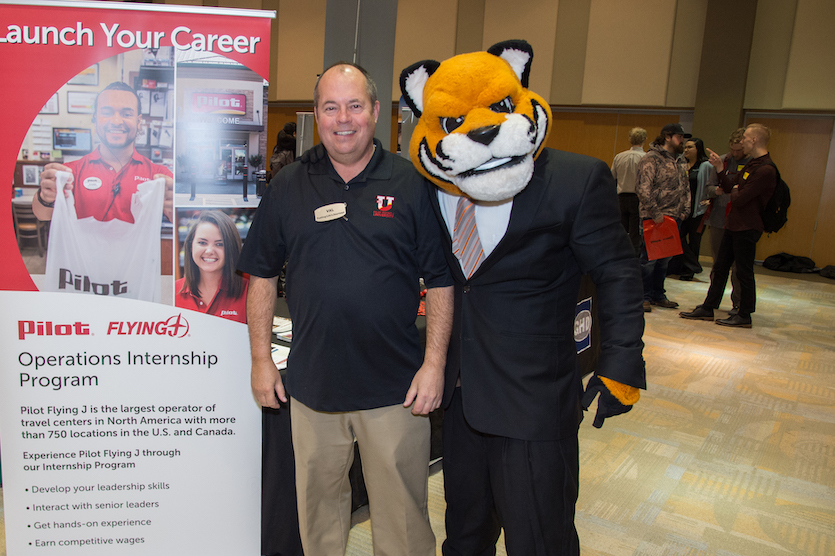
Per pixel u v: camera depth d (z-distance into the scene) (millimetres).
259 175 1509
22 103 1393
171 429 1547
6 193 1412
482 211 1181
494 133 983
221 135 1474
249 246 1408
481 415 1199
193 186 1478
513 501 1207
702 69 7379
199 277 1507
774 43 7047
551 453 1191
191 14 1418
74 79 1399
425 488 1453
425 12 8945
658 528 1958
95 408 1507
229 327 1534
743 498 2166
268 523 1646
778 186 4332
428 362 1323
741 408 3014
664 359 3750
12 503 1518
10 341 1455
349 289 1293
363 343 1315
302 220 1323
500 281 1184
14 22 1365
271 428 1589
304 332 1345
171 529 1589
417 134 1151
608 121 8258
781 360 3816
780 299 5754
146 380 1517
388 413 1366
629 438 2629
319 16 10148
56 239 1442
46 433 1499
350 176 1341
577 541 1271
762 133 4285
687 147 6234
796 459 2484
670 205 4617
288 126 5152
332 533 1484
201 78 1446
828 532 1970
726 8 7141
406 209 1309
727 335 4352
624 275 1134
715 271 4691
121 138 1434
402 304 1340
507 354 1182
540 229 1136
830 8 6695
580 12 7969
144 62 1420
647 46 7660
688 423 2811
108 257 1466
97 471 1537
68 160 1424
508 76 1063
